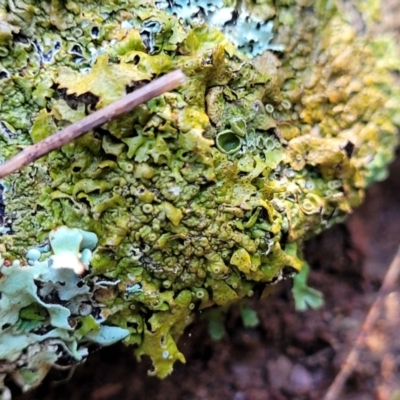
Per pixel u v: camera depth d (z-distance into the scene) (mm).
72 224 92
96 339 98
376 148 116
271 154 102
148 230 92
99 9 95
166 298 97
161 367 101
